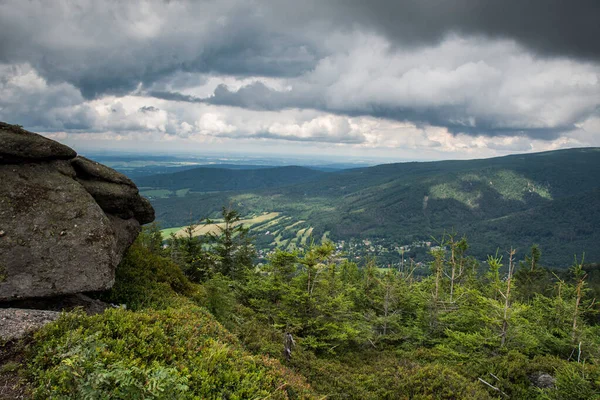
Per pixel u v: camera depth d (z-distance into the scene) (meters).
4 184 8.26
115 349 5.89
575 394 11.40
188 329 7.82
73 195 9.01
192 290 13.27
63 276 7.74
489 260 22.56
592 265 79.56
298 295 16.62
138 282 10.81
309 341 15.05
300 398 7.39
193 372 6.11
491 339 16.66
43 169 9.21
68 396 4.54
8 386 4.85
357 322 20.41
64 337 5.79
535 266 42.66
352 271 36.56
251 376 7.05
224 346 7.58
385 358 16.56
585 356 16.36
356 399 10.92
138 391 4.53
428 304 21.62
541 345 17.50
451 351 16.33
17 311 6.74
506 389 13.16
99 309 8.45
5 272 7.23
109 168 11.69
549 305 22.27
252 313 16.02
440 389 11.60
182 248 24.47
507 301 16.64
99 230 8.71
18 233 7.71
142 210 12.14
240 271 25.72
